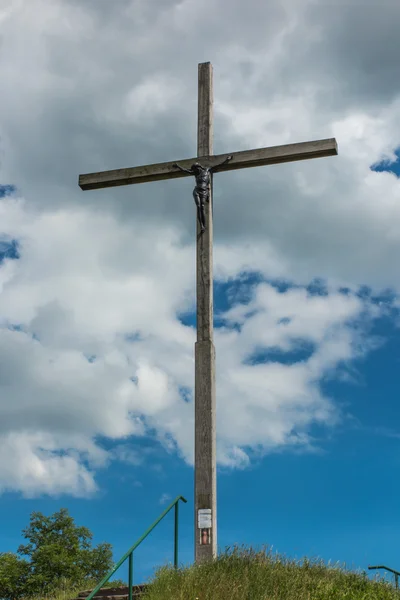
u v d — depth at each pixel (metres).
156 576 10.68
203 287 13.34
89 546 23.22
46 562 21.78
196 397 12.79
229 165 14.08
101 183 14.84
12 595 21.34
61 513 23.23
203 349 12.98
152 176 14.51
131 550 10.41
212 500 12.23
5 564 21.66
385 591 11.08
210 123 14.42
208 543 12.00
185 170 14.23
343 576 11.36
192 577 10.33
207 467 12.39
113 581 17.44
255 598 9.83
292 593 10.14
